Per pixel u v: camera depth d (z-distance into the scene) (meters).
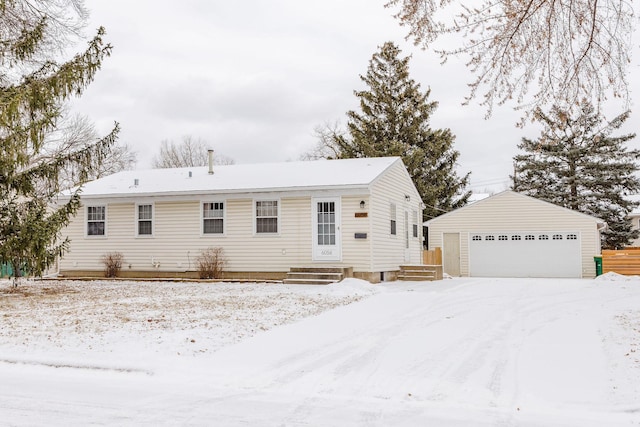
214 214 21.47
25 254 16.22
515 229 29.77
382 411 5.50
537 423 5.11
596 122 8.48
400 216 23.62
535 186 39.59
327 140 49.16
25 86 16.05
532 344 8.56
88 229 23.08
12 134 15.62
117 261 22.38
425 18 7.72
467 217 30.61
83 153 17.91
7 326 10.21
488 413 5.41
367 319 11.20
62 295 15.82
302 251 20.27
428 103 40.34
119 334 9.30
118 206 22.66
